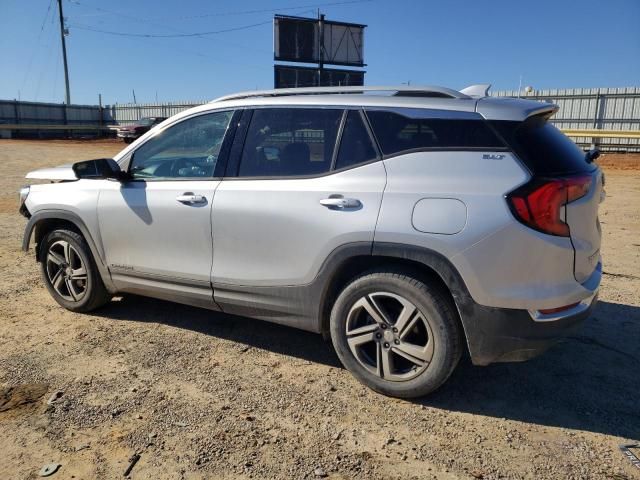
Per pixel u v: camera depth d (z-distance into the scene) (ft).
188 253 13.12
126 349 13.43
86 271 15.08
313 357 13.15
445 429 10.21
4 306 16.29
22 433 9.94
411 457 9.38
